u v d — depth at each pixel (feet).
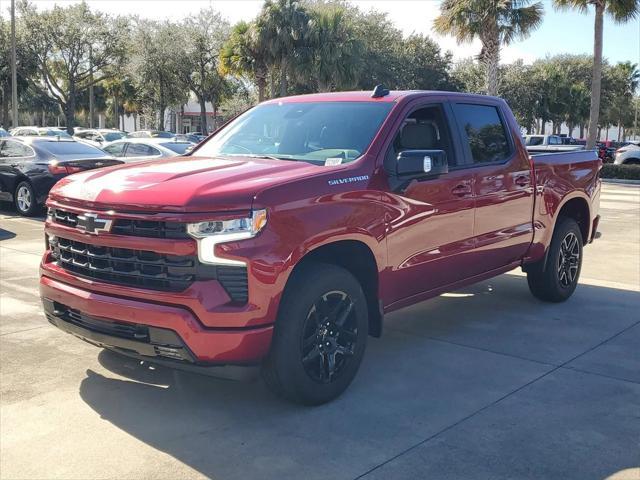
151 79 143.54
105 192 13.09
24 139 43.29
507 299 23.08
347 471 11.13
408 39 163.73
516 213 19.51
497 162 18.81
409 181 15.44
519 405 13.91
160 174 13.66
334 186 13.66
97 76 192.44
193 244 11.94
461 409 13.67
